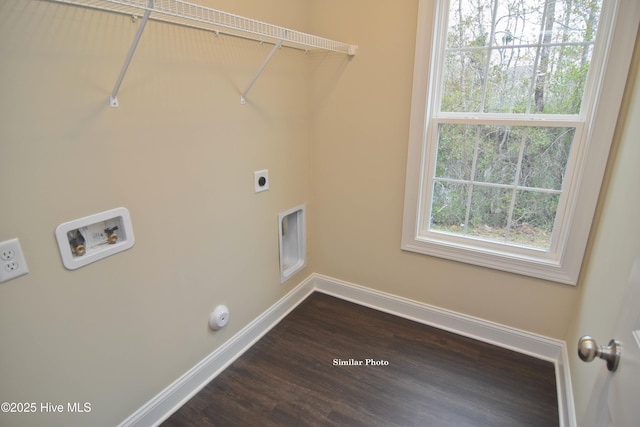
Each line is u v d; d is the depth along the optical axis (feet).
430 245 6.71
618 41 4.37
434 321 7.16
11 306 3.27
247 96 5.55
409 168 6.45
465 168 6.21
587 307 4.83
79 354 3.91
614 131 4.67
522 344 6.34
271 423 5.03
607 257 4.25
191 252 5.10
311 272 8.41
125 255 4.20
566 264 5.54
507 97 5.61
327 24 6.48
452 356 6.30
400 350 6.48
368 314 7.61
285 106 6.46
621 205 4.03
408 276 7.22
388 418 5.09
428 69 5.78
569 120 5.18
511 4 5.22
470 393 5.50
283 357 6.33
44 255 3.44
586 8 4.79
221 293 5.80
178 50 4.36
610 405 2.23
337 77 6.69
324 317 7.52
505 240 6.20
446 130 6.18
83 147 3.59
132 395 4.63
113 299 4.16
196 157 4.89
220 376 5.89
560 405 5.16
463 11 5.57
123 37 3.76
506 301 6.31
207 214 5.24
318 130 7.23
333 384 5.71
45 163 3.32
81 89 3.48
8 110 3.02
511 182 5.89
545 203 5.71
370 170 6.93
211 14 4.59
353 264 7.84
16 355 3.37
